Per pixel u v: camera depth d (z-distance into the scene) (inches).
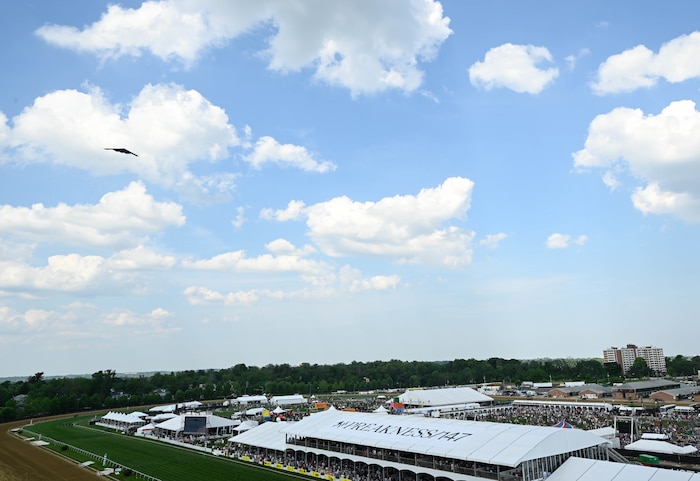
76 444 5236.2
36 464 4092.0
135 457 4397.1
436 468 2987.2
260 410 7760.8
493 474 2714.1
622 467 2486.5
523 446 2751.0
